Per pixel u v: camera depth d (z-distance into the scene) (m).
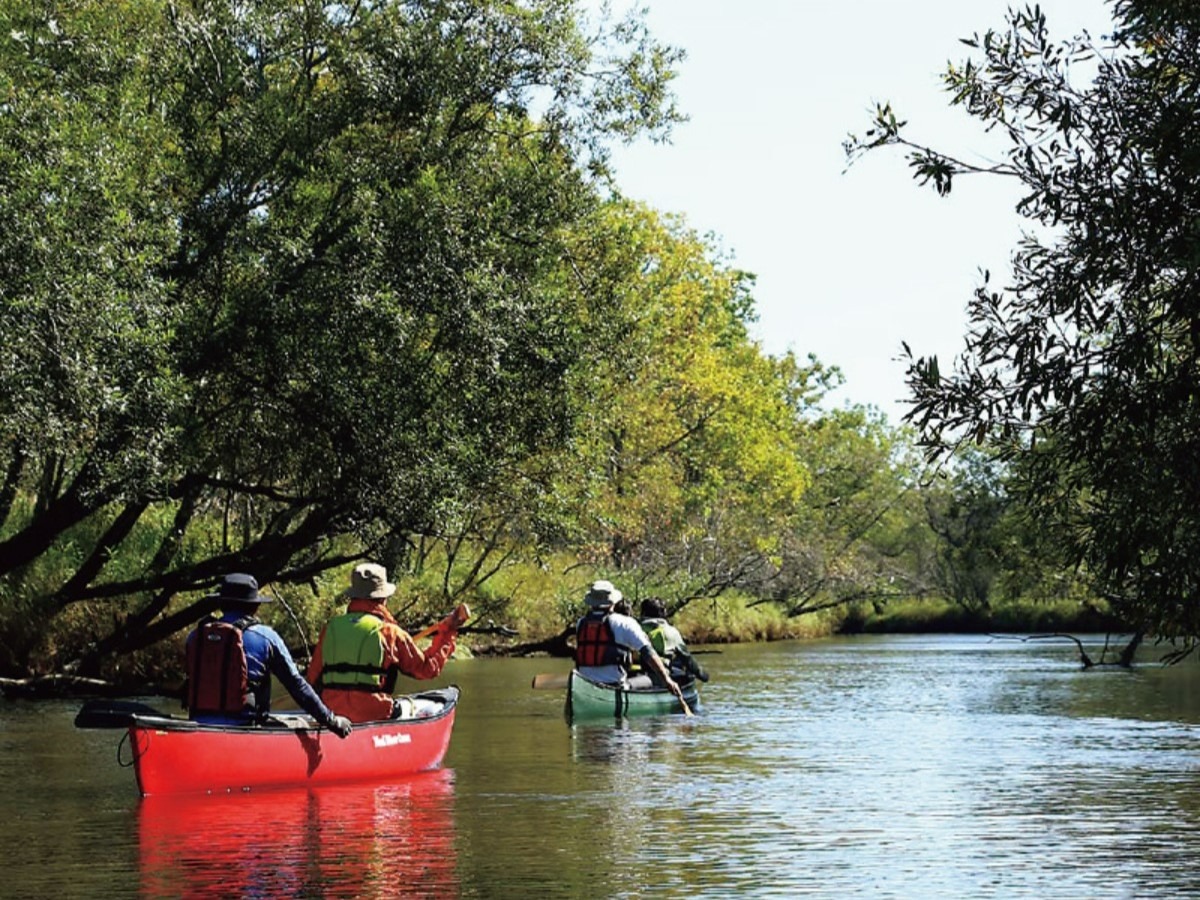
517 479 22.75
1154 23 7.28
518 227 21.52
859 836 9.11
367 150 21.05
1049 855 8.43
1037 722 17.48
